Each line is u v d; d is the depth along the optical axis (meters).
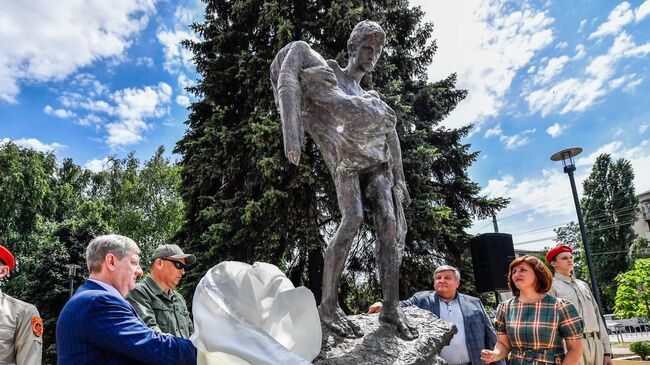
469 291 10.48
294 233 9.09
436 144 12.05
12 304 2.87
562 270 4.22
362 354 2.02
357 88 2.69
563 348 2.92
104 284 1.85
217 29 11.59
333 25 9.97
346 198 2.40
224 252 9.23
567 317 2.86
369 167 2.48
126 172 26.59
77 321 1.64
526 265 3.02
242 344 1.30
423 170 10.30
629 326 26.09
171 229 22.80
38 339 2.88
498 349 3.11
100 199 23.66
